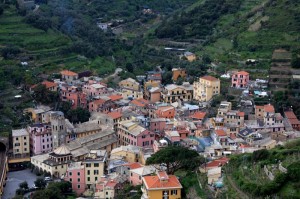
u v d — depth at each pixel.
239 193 183.50
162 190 196.25
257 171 197.38
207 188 196.75
